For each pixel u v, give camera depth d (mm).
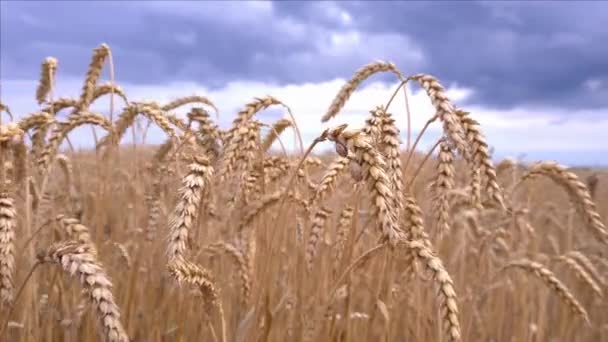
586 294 1071
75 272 451
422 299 780
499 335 953
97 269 458
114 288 797
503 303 960
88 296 449
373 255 660
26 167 695
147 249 879
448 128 555
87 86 865
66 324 720
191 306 736
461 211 1024
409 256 579
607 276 1073
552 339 1041
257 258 695
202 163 555
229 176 648
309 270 721
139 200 978
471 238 1066
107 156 890
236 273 814
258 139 681
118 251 887
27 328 672
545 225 1386
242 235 756
